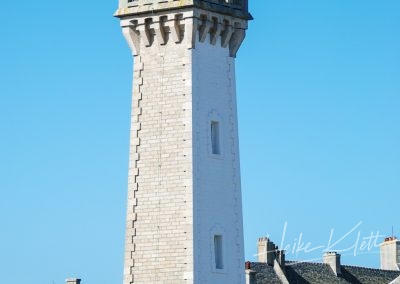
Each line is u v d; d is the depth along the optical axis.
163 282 88.62
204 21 90.56
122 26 91.69
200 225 88.75
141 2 91.12
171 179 89.38
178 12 90.06
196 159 89.31
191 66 89.94
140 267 89.44
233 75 92.19
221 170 90.50
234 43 92.31
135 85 91.19
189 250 88.19
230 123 91.50
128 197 90.31
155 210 89.50
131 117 91.00
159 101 90.50
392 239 145.12
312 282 132.50
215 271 89.12
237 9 92.12
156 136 90.19
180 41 90.44
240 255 90.69
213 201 89.75
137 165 90.38
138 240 89.69
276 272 129.38
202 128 90.00
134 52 91.44
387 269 144.50
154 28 90.75
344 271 138.00
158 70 90.75
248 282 123.94
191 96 89.69
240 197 91.12
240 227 90.88
